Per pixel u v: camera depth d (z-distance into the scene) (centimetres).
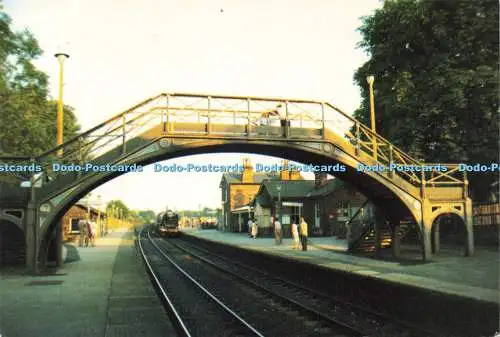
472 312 838
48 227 1623
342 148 1805
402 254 2059
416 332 937
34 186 1623
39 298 1199
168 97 1688
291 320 1088
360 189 2033
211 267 2325
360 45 2592
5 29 1845
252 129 1739
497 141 2112
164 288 1589
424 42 2278
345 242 3052
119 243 3747
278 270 1969
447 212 1845
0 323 928
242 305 1294
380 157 2034
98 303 1143
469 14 2095
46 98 2336
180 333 941
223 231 6456
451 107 2106
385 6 2416
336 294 1387
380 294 1146
